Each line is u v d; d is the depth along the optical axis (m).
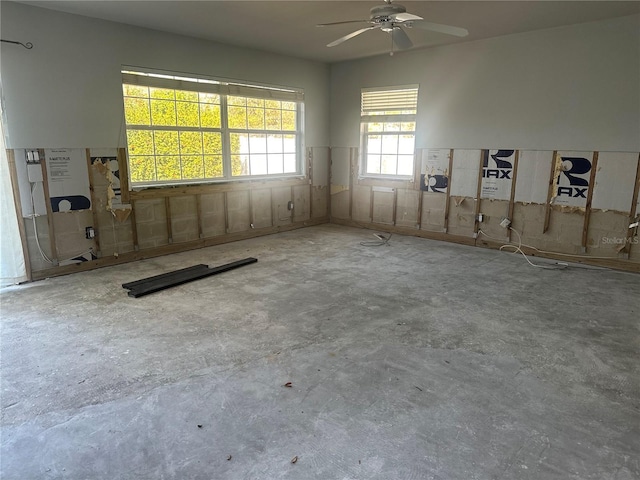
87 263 5.00
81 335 3.30
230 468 1.96
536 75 5.48
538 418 2.33
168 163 5.74
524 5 4.38
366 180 7.49
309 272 4.94
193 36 5.62
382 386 2.62
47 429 2.23
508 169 5.88
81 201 4.89
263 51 6.52
